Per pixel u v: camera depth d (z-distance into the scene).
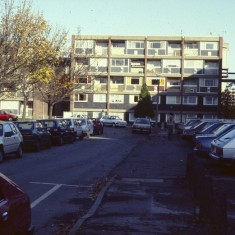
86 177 14.35
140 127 46.78
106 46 75.44
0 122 19.28
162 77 74.81
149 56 74.69
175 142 33.56
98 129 43.19
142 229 7.66
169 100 75.00
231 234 7.36
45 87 42.31
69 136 30.39
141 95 70.38
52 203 10.06
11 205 4.82
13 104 71.00
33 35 28.23
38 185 12.53
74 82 44.84
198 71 74.25
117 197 10.78
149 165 18.00
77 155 22.16
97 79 75.69
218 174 15.43
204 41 74.12
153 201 10.34
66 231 7.54
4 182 5.10
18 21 27.31
